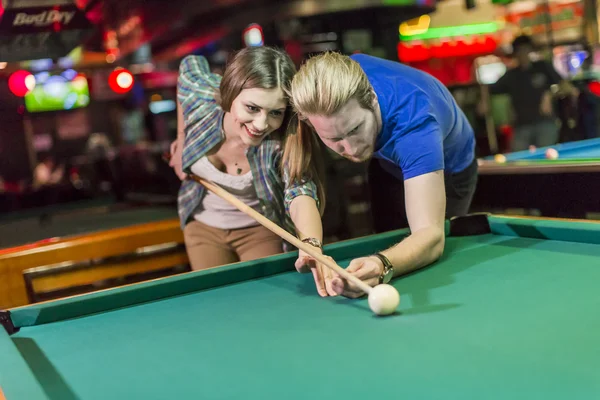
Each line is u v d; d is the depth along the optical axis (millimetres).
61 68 6184
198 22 7715
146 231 3553
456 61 8078
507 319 1387
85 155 9617
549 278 1654
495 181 3684
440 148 1864
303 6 5852
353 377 1177
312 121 1731
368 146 1789
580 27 6480
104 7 7152
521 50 5441
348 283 1670
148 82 9562
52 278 3336
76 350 1523
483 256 1954
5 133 9430
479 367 1154
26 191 7121
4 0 4367
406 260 1763
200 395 1183
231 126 2318
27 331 1721
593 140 4531
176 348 1459
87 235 3512
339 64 1686
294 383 1185
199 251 2645
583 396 1002
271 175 2338
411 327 1410
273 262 2068
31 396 1164
